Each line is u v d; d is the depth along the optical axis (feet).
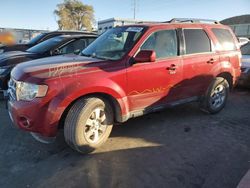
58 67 12.13
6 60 20.62
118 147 13.15
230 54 17.99
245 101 21.72
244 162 11.82
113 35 15.30
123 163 11.69
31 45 33.09
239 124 16.43
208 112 17.90
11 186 10.07
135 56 13.39
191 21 16.98
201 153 12.62
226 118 17.46
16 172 10.96
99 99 12.25
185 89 15.87
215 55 17.03
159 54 14.43
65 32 35.24
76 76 11.65
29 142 13.57
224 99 18.40
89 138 12.31
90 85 11.67
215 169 11.24
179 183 10.27
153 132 15.02
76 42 24.70
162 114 17.93
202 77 16.48
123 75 12.82
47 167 11.35
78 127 11.68
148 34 14.06
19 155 12.31
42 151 12.72
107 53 14.14
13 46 32.22
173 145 13.44
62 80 11.34
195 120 16.96
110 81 12.37
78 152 12.50
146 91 13.91
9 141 13.62
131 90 13.26
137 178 10.59
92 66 12.42
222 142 13.84
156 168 11.30
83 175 10.77
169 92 15.06
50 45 23.95
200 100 17.25
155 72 13.99
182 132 15.07
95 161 11.84
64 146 13.21
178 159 12.04
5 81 19.99
